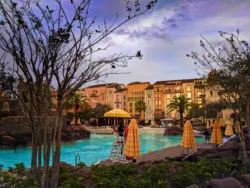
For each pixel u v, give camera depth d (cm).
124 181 450
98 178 466
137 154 938
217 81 642
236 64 598
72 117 5588
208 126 3722
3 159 1670
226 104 675
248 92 599
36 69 309
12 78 313
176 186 467
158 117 8181
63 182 439
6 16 294
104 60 336
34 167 344
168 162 637
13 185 439
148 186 436
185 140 1178
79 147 2350
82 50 320
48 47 302
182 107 5453
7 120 2309
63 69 314
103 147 2348
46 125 323
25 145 2361
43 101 318
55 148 333
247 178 480
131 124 977
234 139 1235
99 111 7638
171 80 8775
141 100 8219
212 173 512
